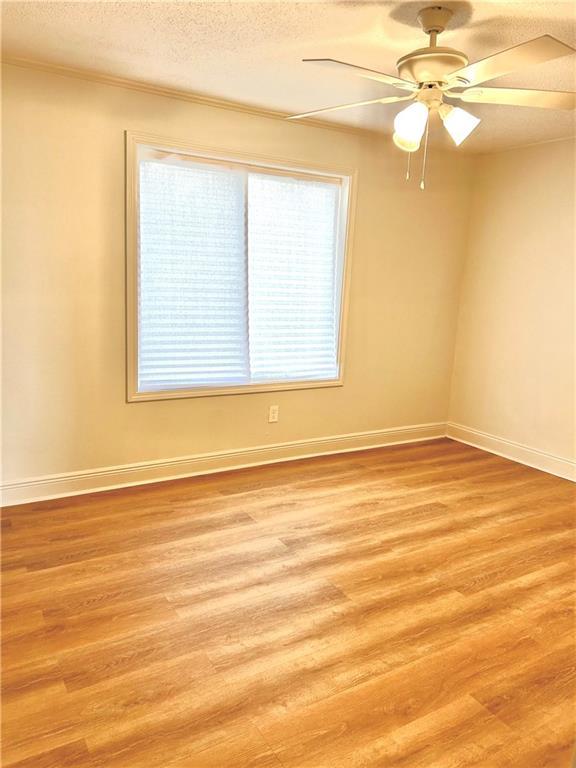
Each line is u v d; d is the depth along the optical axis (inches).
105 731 67.5
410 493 144.9
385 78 84.8
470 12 83.5
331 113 138.8
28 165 115.6
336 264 164.9
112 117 122.0
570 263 155.6
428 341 186.1
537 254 164.1
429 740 68.2
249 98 130.0
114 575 101.0
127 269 129.5
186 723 69.2
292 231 154.9
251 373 154.8
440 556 113.0
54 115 116.2
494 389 180.4
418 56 80.4
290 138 145.8
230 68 110.7
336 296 166.7
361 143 157.6
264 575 103.3
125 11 86.6
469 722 71.3
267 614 91.8
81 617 88.7
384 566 108.3
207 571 103.7
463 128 91.3
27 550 108.2
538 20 86.0
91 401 131.6
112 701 72.1
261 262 151.6
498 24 87.5
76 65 112.3
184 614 90.7
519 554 115.0
